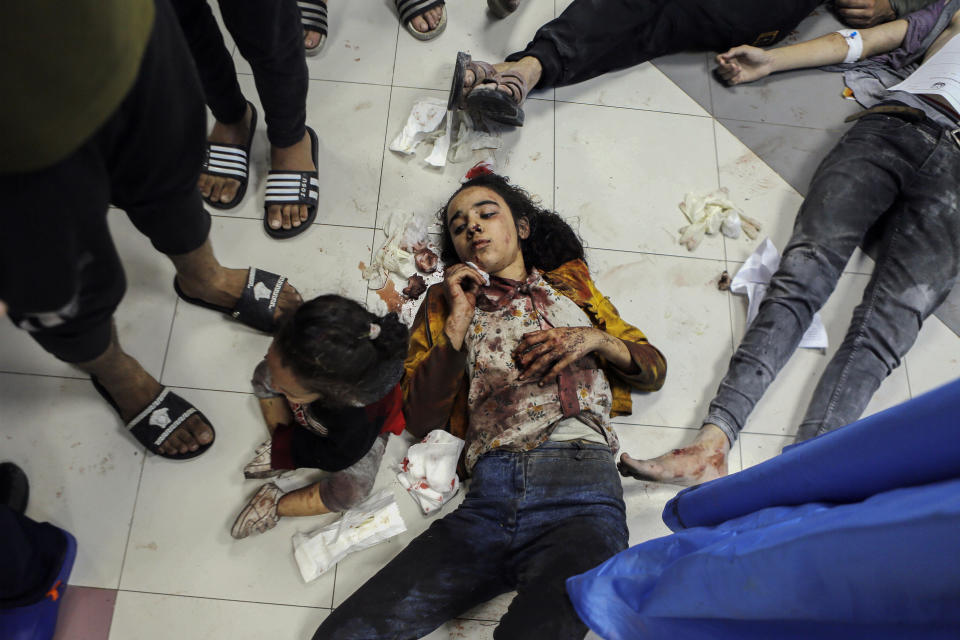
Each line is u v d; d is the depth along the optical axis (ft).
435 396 5.13
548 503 4.71
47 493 5.03
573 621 4.14
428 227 6.15
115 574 4.91
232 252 5.88
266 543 5.09
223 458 5.27
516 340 5.17
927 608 1.82
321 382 3.65
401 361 4.04
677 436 5.75
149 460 5.20
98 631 4.77
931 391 2.13
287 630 4.91
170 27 2.96
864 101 7.10
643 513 5.47
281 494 5.17
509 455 4.88
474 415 5.14
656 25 6.71
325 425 4.27
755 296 6.18
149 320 5.55
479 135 6.49
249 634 4.87
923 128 6.00
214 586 4.95
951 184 5.91
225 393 5.44
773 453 5.75
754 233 6.46
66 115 2.27
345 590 5.02
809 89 7.14
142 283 5.63
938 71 6.22
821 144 6.91
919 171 5.98
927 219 5.87
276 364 3.68
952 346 6.17
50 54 2.08
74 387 5.30
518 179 6.46
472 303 5.23
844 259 5.92
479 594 4.65
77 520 5.00
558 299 5.41
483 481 4.88
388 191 6.26
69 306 3.00
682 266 6.30
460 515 4.76
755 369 5.62
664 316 6.11
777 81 7.13
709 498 3.76
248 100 6.44
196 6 4.51
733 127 6.91
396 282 5.97
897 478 2.34
